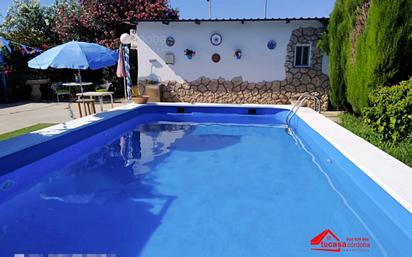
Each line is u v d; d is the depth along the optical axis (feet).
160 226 11.98
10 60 44.96
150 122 33.09
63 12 52.60
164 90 40.09
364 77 22.76
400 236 10.83
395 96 18.40
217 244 10.73
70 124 23.57
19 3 59.26
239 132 28.45
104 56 23.65
